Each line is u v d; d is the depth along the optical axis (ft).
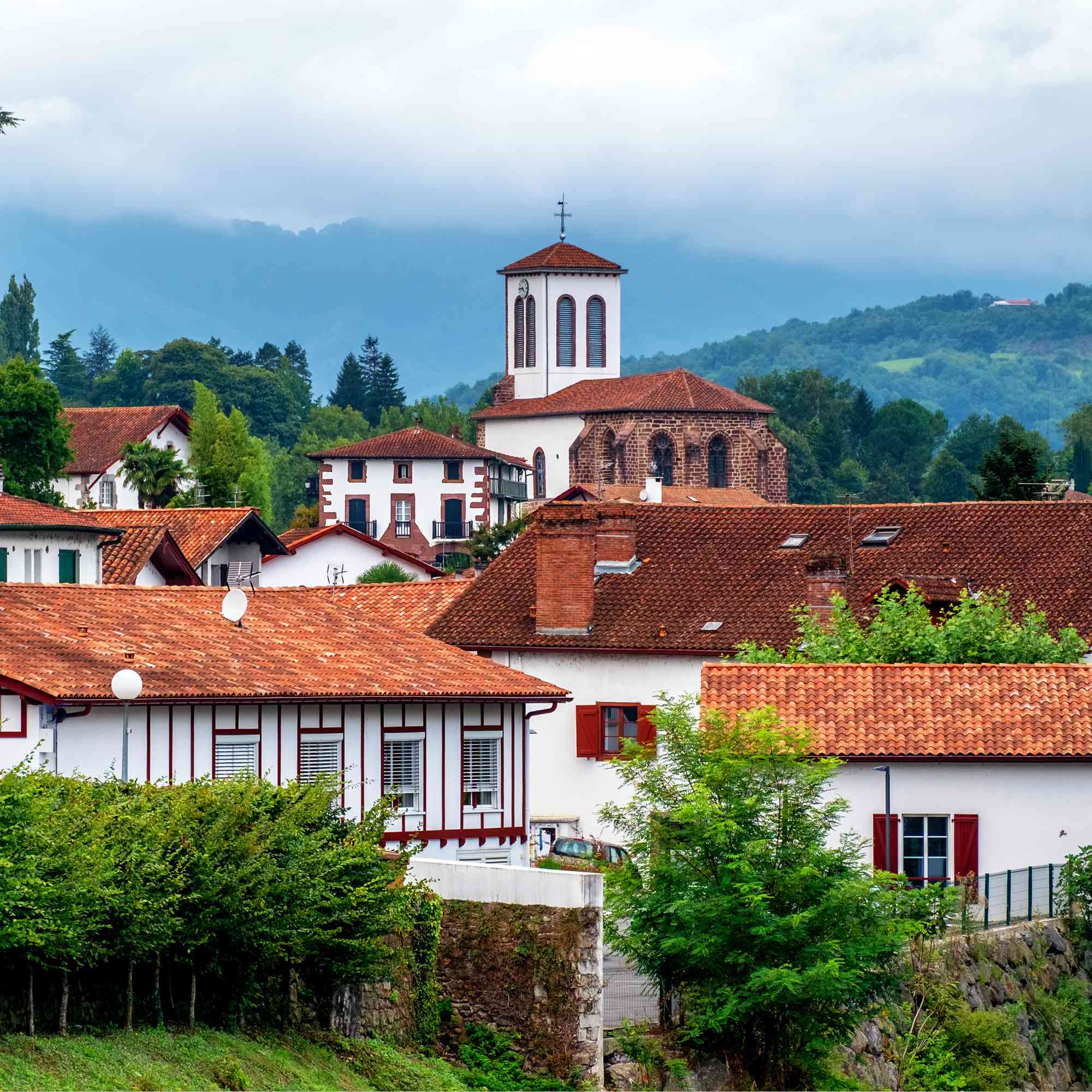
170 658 302.04
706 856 262.88
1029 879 323.16
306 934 224.74
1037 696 344.69
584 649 424.87
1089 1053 311.06
